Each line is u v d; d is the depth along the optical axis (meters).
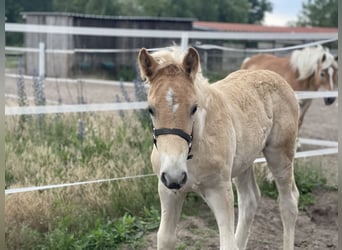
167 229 2.81
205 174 2.69
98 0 22.06
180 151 2.36
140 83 5.33
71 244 3.39
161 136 2.39
